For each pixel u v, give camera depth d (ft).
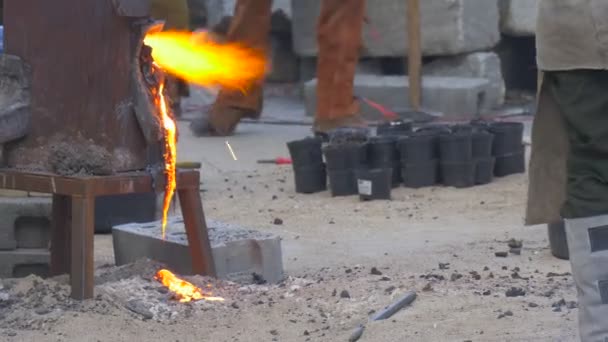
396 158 107.96
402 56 165.37
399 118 152.25
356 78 163.02
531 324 54.60
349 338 54.08
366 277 67.62
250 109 142.72
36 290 60.90
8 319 57.36
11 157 62.13
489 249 78.59
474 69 161.27
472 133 107.34
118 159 59.72
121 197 88.02
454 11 159.22
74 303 59.31
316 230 90.38
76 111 59.88
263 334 56.03
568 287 62.95
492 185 108.06
